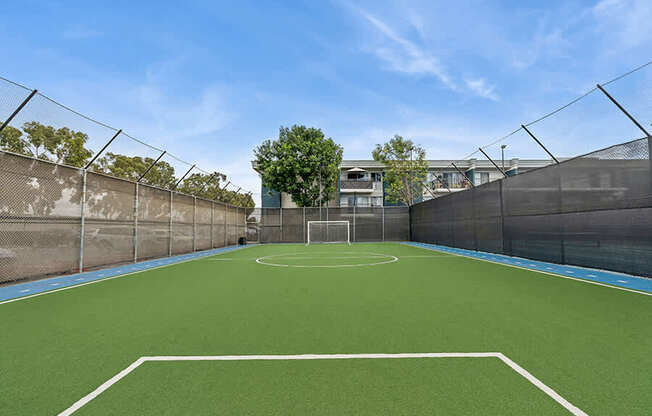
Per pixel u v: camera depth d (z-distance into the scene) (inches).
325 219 992.2
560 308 182.7
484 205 539.2
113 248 400.8
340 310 181.3
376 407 83.4
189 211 613.0
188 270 364.8
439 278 293.0
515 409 81.8
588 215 325.1
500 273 320.5
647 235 268.8
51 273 312.5
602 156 304.3
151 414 81.4
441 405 83.9
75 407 85.1
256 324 156.7
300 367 108.1
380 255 543.8
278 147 1048.8
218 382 98.2
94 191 366.9
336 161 1082.1
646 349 121.3
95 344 131.6
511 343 128.3
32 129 279.7
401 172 1064.2
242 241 900.0
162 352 122.6
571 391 91.0
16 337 140.6
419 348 123.7
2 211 268.2
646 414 79.5
